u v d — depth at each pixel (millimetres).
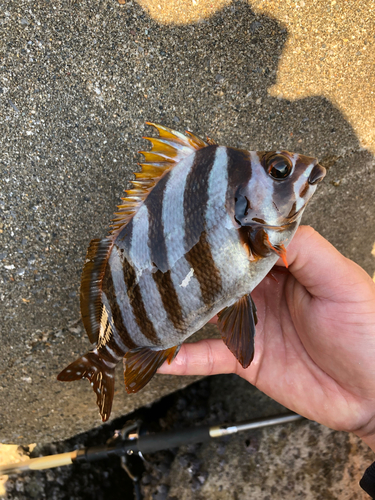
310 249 216
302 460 283
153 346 201
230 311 194
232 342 193
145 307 188
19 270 252
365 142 267
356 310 221
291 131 256
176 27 227
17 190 238
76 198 246
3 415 295
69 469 339
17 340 268
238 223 176
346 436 272
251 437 309
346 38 239
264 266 185
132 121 238
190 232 178
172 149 180
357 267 223
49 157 236
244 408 330
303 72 244
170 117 242
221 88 241
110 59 226
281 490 279
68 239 252
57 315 267
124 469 361
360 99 254
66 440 340
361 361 226
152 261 183
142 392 317
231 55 235
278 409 313
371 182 283
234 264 179
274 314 262
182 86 237
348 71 247
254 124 251
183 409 352
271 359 259
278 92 246
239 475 301
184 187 179
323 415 247
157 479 334
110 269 193
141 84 233
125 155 243
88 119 234
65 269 258
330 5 231
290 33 235
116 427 349
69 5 215
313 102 251
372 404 235
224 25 230
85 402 305
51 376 286
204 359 254
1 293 254
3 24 213
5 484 323
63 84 226
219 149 177
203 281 180
